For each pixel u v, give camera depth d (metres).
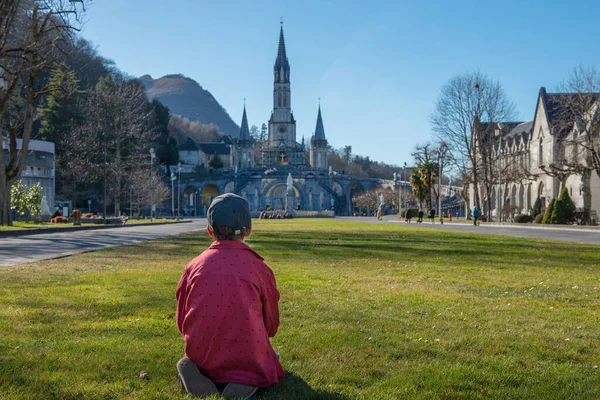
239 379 4.94
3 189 38.09
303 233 37.47
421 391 5.20
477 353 6.55
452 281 12.91
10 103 43.31
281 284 11.90
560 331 7.71
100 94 77.69
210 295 4.93
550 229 50.88
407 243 27.25
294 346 6.71
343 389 5.23
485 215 81.31
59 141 96.25
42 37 38.84
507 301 10.20
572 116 61.97
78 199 112.62
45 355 6.11
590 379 5.57
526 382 5.50
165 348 6.51
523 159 84.25
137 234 35.44
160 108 159.75
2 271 13.87
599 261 18.34
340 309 9.09
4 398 4.78
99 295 10.10
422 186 98.12
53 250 21.23
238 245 5.21
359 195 170.25
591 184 63.97
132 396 4.98
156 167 109.19
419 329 7.73
